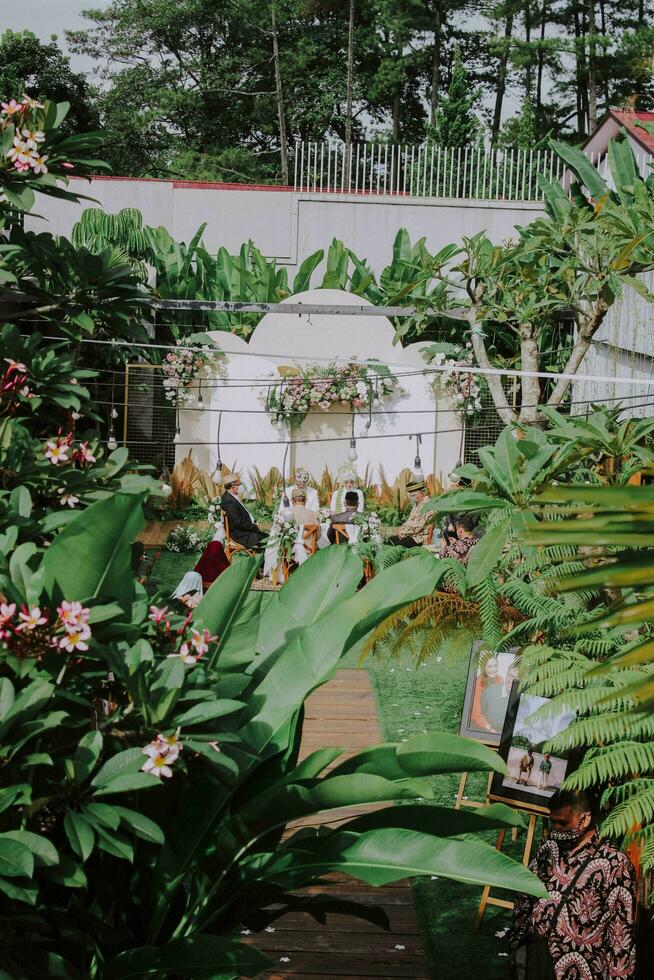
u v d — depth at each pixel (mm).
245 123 46656
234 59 45938
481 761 3572
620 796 5211
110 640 3408
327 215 22750
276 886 3936
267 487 19359
